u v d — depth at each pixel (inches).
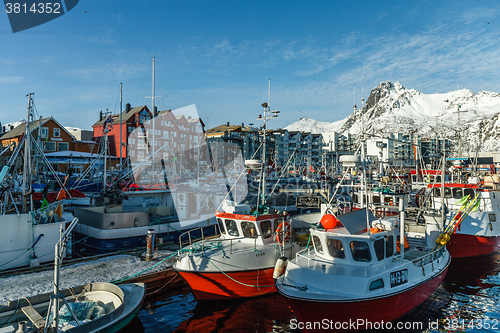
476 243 732.7
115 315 364.5
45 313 390.9
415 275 467.2
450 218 687.7
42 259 562.6
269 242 559.8
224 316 476.7
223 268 495.5
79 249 686.5
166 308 497.7
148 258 591.5
